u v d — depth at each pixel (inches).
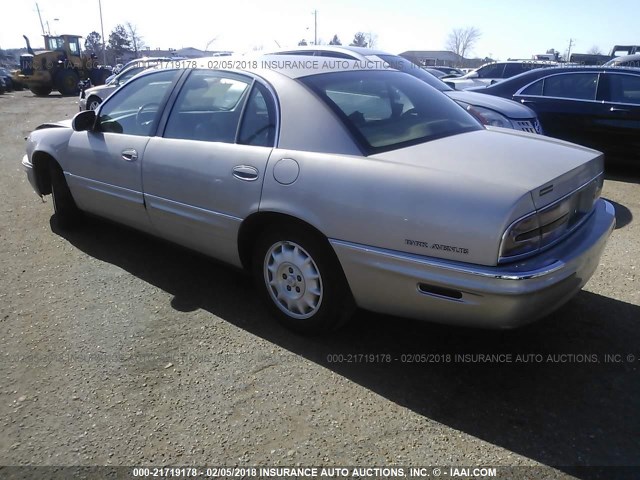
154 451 91.3
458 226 94.1
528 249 94.5
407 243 99.6
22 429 96.6
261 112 125.0
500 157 107.5
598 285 149.5
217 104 135.0
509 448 91.3
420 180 99.4
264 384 108.6
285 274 123.3
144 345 122.3
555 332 125.8
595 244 107.6
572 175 104.3
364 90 129.1
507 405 101.8
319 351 119.7
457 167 101.3
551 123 303.4
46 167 196.2
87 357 117.6
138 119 155.6
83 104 526.6
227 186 125.2
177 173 137.3
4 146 405.4
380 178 103.0
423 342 123.2
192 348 121.0
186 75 146.1
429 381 109.2
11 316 135.6
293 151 115.6
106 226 202.7
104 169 161.3
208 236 135.6
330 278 114.0
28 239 190.2
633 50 1020.5
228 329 129.0
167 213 143.9
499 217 91.1
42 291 149.3
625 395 104.0
